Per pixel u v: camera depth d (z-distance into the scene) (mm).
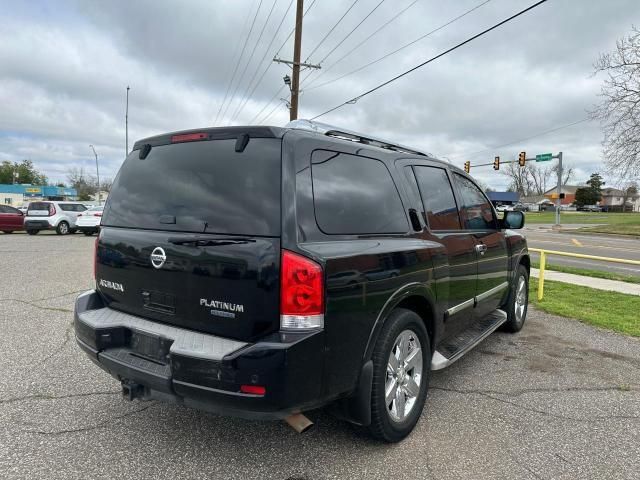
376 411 2840
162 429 3205
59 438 3059
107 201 3418
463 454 2975
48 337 5145
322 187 2697
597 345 5312
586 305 7324
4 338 5094
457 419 3455
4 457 2816
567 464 2883
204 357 2420
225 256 2527
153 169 3115
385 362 2881
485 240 4547
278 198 2473
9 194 82812
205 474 2695
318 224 2588
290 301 2379
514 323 5656
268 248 2418
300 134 2705
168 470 2727
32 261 11523
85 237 21094
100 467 2740
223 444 3025
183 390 2512
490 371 4461
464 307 4074
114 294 3215
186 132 2982
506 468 2826
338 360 2557
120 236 3135
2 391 3756
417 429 3289
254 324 2441
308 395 2436
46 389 3809
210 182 2742
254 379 2330
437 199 3873
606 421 3465
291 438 3113
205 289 2607
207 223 2666
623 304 7398
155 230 2928
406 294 3057
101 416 3373
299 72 20906
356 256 2664
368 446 3035
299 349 2357
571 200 136375
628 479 2740
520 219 4961
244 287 2455
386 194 3219
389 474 2738
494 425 3373
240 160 2668
